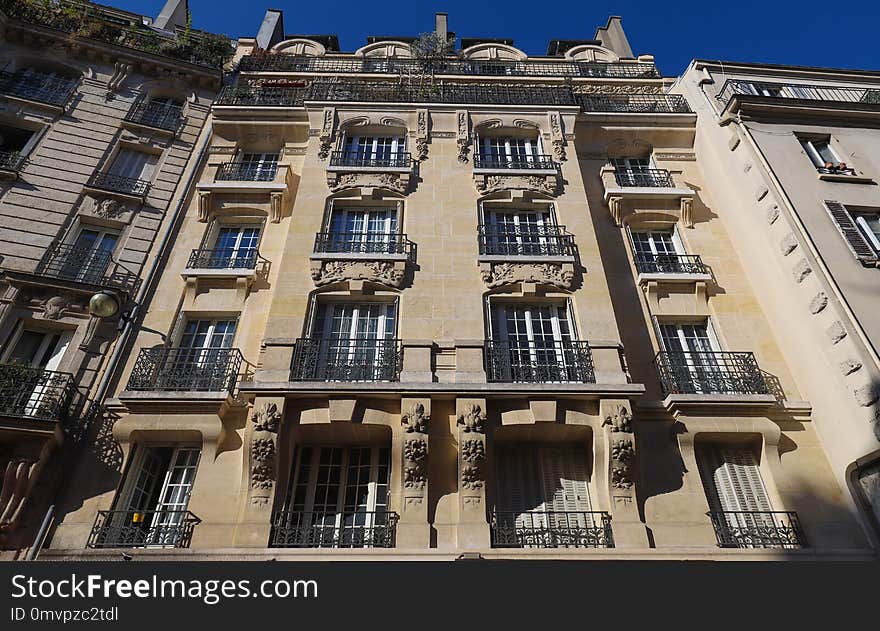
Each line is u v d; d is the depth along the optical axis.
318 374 10.66
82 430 10.52
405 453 9.67
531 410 10.13
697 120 16.89
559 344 11.73
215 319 12.73
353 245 13.20
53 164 14.99
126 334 11.95
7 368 10.86
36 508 9.52
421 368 10.62
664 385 11.38
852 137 14.66
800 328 11.69
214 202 14.76
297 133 16.70
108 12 20.81
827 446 10.65
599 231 14.70
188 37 20.19
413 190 14.58
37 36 17.72
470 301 12.06
